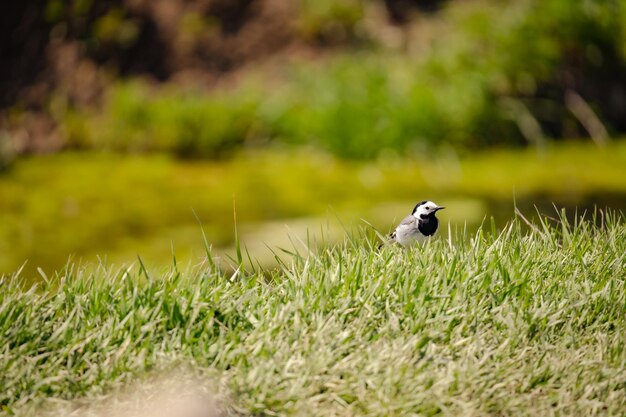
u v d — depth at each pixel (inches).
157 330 534.3
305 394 481.4
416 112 1302.9
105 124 1373.0
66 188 1171.3
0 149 1346.0
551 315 549.6
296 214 1050.7
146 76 1422.2
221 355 506.3
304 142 1318.9
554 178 1174.3
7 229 1016.9
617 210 1024.9
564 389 490.9
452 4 1481.3
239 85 1400.1
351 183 1178.0
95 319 542.6
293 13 1465.3
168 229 1007.6
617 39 1429.6
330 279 567.5
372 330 529.7
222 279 589.3
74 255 929.5
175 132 1342.3
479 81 1337.4
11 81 1450.5
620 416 476.4
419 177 1202.0
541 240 665.6
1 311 534.3
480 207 1055.0
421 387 480.7
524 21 1403.8
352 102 1321.4
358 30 1450.5
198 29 1448.1
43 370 501.4
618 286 586.6
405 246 721.0
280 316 531.5
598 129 1341.0
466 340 519.8
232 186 1171.3
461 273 580.4
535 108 1346.0
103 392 488.7
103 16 1465.3
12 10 1498.5
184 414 462.9
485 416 474.9
